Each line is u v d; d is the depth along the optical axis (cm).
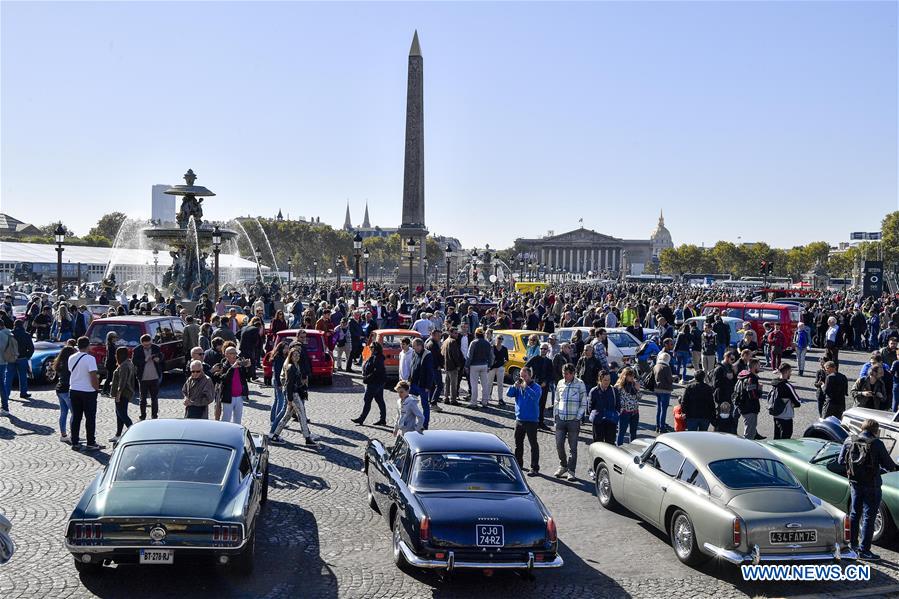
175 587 922
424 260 6788
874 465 1091
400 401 1514
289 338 2459
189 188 4391
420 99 6025
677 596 958
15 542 1047
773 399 1623
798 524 978
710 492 1037
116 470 948
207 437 1027
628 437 1834
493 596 938
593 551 1110
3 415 1886
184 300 4144
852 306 4159
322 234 17862
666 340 2380
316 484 1385
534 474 1529
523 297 5059
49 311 3147
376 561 1034
